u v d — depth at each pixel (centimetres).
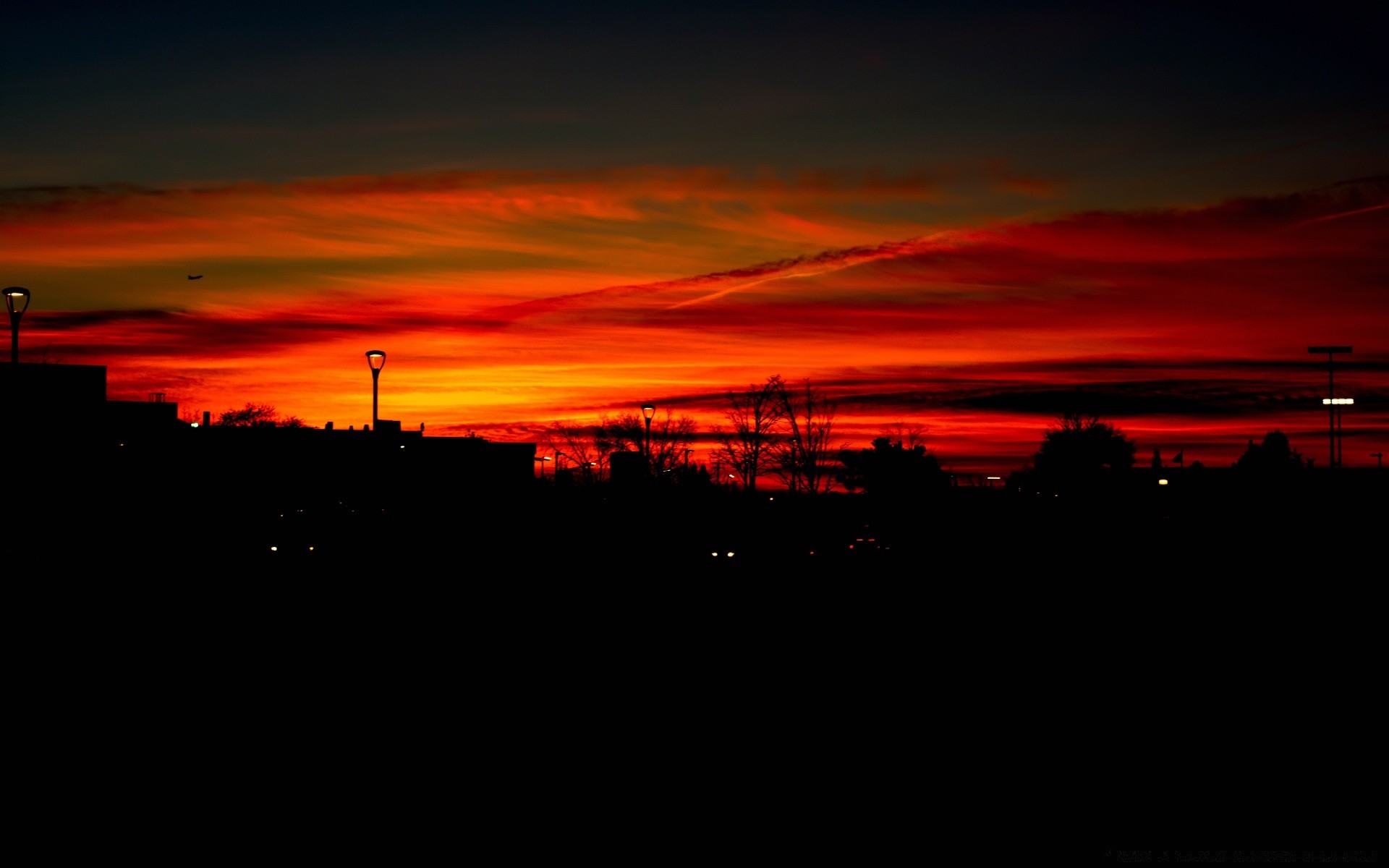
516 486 9594
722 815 1130
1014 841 1046
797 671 2075
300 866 973
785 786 1244
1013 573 4806
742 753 1398
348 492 8288
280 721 1586
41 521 5809
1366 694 1853
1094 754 1407
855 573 4812
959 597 3741
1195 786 1253
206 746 1429
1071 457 9162
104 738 1473
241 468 7762
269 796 1195
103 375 6431
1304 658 2278
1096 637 2648
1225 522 6562
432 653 2298
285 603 3400
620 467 6556
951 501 8325
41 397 6147
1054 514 7769
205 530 6675
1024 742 1467
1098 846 1042
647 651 2347
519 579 4341
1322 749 1435
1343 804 1180
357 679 1958
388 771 1299
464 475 9400
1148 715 1666
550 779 1268
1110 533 6738
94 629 2709
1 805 1155
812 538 6062
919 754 1401
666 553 5834
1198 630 2777
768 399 6228
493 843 1041
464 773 1295
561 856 1006
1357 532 5859
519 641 2503
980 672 2078
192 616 2998
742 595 3762
